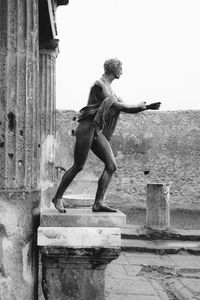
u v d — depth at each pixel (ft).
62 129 46.62
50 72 18.20
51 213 10.50
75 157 10.94
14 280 9.35
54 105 18.84
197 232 31.63
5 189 9.29
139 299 16.43
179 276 20.75
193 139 48.60
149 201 32.04
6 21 9.41
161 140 49.03
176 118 48.96
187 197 48.29
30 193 9.60
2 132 9.34
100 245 10.02
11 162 9.35
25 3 9.60
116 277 20.01
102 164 47.78
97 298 10.28
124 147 49.29
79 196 21.39
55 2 17.65
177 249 26.76
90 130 10.84
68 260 10.16
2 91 9.37
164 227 31.48
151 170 48.98
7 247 9.29
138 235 30.42
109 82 11.32
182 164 48.65
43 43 17.92
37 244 10.03
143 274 20.97
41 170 19.13
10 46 9.45
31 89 9.69
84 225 10.20
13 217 9.30
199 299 16.70
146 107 10.59
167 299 16.67
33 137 9.77
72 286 10.25
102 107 10.59
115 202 48.98
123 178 49.21
